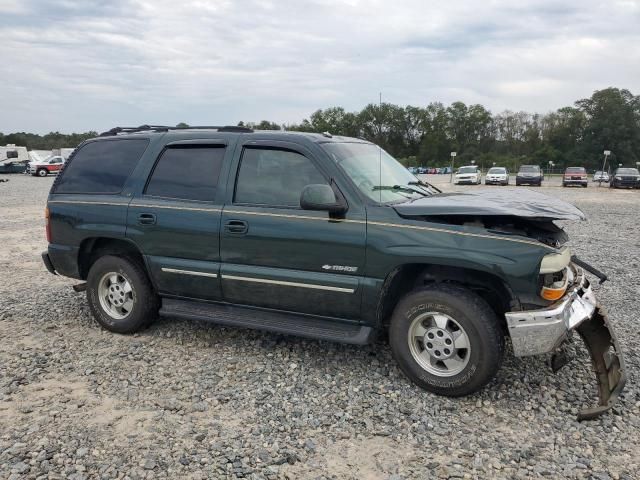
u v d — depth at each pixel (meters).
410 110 102.00
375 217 3.88
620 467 2.99
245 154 4.48
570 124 102.06
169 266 4.68
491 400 3.77
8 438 3.23
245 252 4.34
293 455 3.07
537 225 3.79
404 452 3.13
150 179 4.89
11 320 5.54
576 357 4.50
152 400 3.74
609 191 33.00
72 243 5.20
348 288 3.97
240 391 3.88
